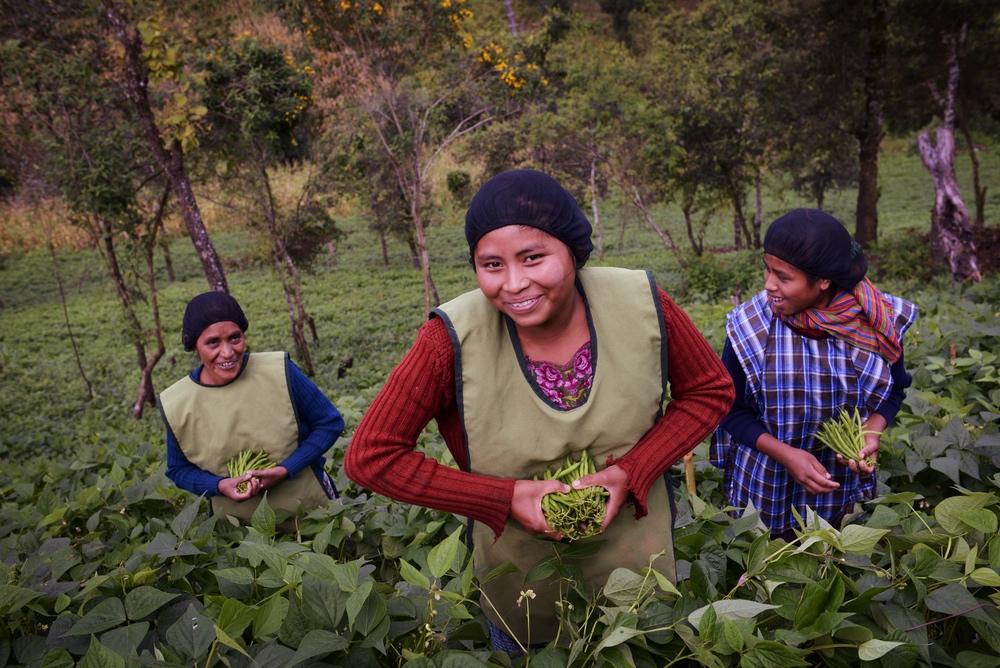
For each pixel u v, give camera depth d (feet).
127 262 41.24
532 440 5.10
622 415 5.09
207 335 8.93
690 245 82.02
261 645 4.82
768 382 7.65
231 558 6.75
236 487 8.94
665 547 5.75
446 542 5.02
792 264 7.10
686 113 58.65
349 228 103.96
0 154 37.60
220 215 51.65
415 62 46.14
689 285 58.54
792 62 54.34
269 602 4.83
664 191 61.16
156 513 11.31
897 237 67.46
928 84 56.90
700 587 5.30
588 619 5.37
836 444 7.44
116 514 9.95
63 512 9.89
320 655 4.66
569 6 124.26
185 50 38.40
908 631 4.91
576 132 57.36
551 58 61.21
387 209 62.85
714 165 58.90
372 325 65.62
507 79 48.03
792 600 5.06
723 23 65.62
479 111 48.37
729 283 57.16
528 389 5.07
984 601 5.04
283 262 53.42
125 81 32.99
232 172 46.34
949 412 9.96
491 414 5.03
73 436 37.42
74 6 32.68
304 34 43.93
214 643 4.56
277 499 9.38
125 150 37.60
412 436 5.12
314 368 52.90
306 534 8.14
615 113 58.70
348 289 78.48
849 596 5.33
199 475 9.35
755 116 57.52
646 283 5.16
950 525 5.58
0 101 34.71
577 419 5.03
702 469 9.99
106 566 7.93
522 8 127.13
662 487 5.80
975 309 15.74
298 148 47.52
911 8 51.96
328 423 9.64
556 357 5.13
